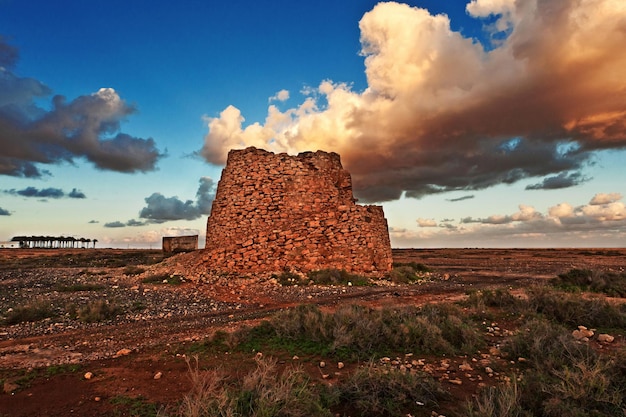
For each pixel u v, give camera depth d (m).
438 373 7.32
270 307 14.86
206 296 17.11
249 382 5.79
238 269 23.89
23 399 6.28
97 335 10.88
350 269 24.42
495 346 9.02
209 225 28.44
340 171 29.20
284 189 26.53
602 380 5.87
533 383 6.11
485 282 23.64
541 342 8.23
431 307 12.02
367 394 6.02
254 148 27.48
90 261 42.28
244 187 26.59
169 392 6.48
